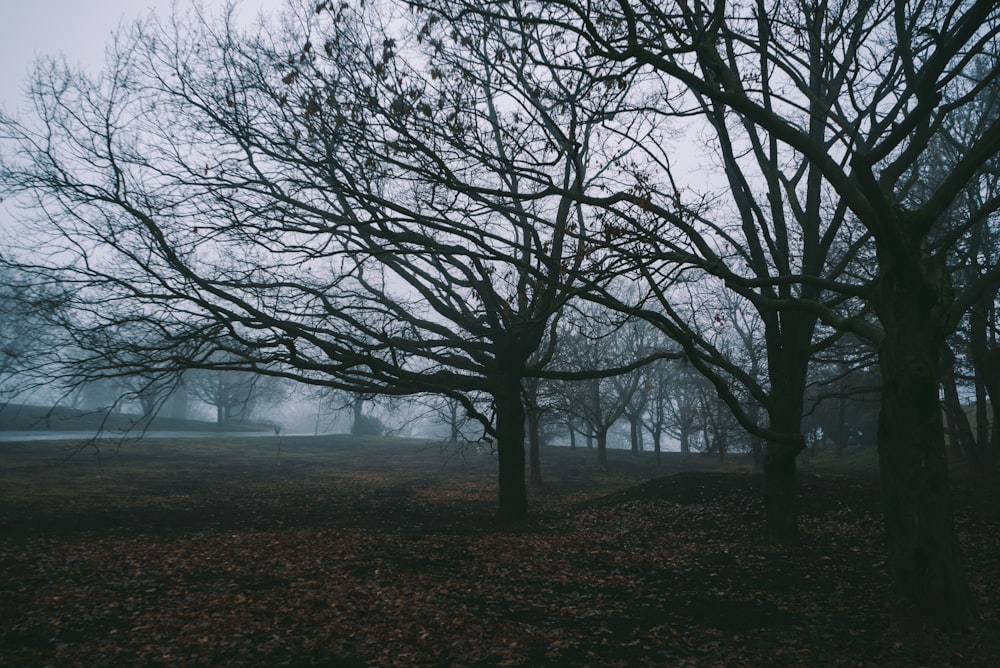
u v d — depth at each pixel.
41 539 15.56
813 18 12.05
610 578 12.49
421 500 26.53
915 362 8.66
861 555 13.95
